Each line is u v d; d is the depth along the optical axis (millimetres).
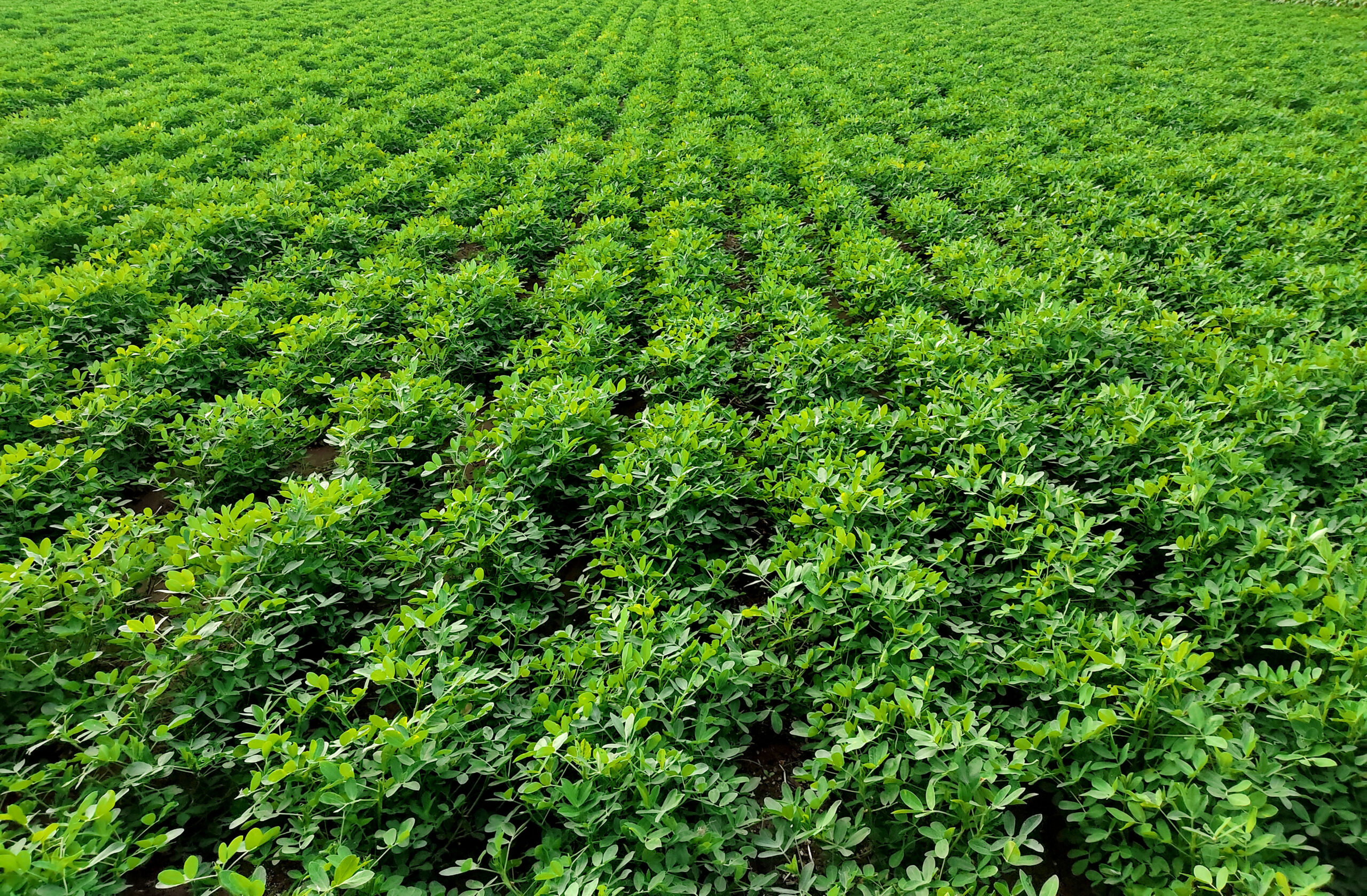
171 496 5055
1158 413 5285
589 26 25234
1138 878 2719
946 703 3330
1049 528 4090
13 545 4457
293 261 8375
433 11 26422
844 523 4199
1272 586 3453
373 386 5602
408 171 11320
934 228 9680
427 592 3795
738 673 3492
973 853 2852
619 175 11445
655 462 4809
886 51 20891
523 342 6676
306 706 3289
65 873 2518
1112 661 3125
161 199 10250
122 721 3152
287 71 17781
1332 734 2828
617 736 3244
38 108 14992
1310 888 2328
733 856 2854
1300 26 23344
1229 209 9453
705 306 7281
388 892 2684
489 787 3203
